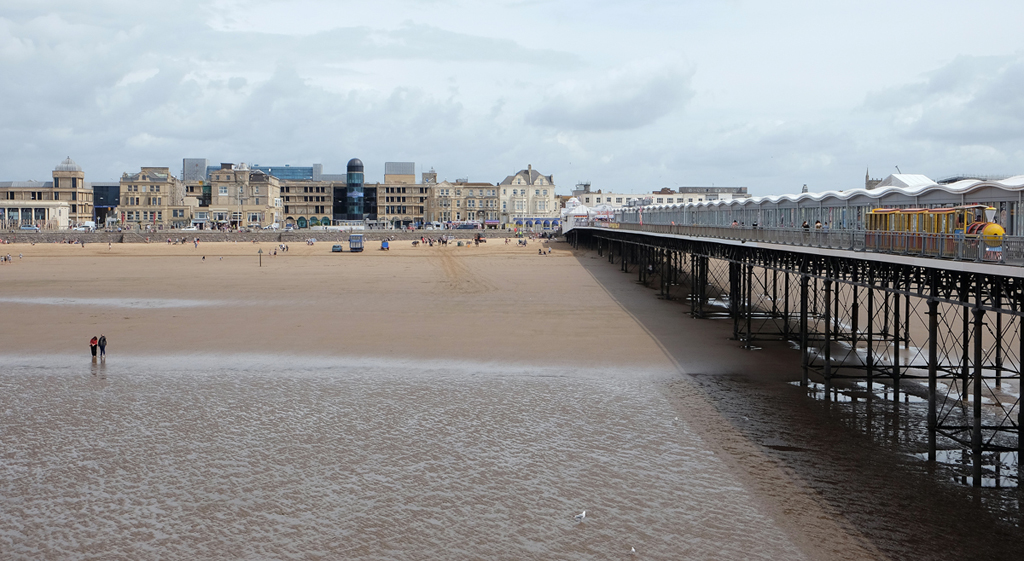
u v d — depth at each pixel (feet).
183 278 245.24
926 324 143.23
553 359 120.98
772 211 167.73
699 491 68.54
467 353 125.80
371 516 64.44
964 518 62.34
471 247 413.59
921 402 95.20
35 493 69.51
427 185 654.12
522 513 64.75
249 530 62.13
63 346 133.18
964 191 89.20
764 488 68.95
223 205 585.63
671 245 191.21
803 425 86.48
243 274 259.39
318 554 58.18
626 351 126.31
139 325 153.79
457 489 69.77
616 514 64.28
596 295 200.34
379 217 650.43
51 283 230.48
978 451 68.69
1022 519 61.98
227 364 119.24
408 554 58.03
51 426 88.48
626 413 91.81
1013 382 102.22
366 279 243.19
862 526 61.21
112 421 90.27
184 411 94.17
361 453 79.00
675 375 110.11
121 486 70.95
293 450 80.07
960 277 68.03
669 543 59.16
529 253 363.97
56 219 546.26
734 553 57.41
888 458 75.72
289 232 481.87
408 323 155.33
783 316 143.23
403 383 106.93
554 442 81.76
